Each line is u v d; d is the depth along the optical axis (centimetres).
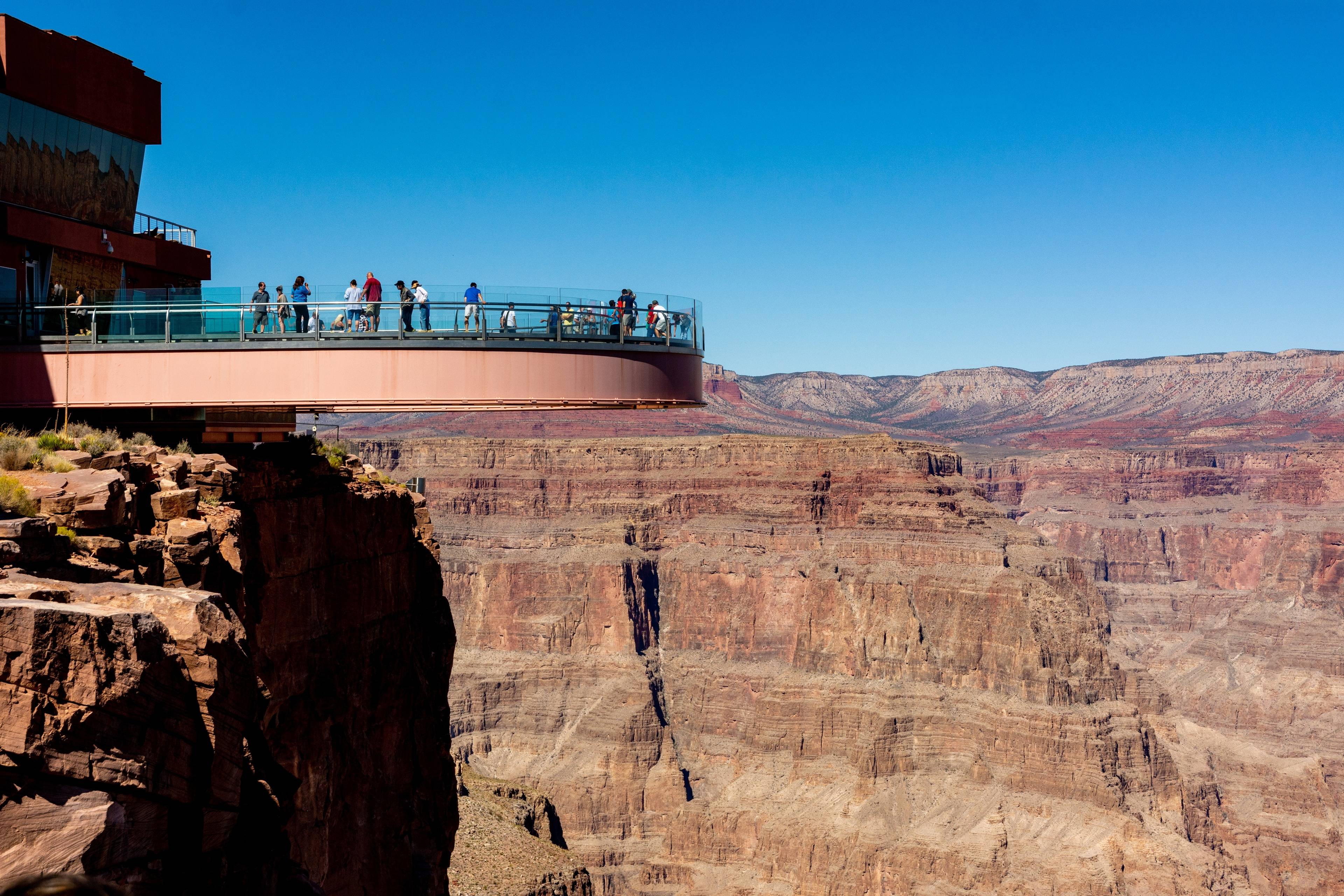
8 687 1578
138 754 1691
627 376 3703
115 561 2225
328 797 3450
